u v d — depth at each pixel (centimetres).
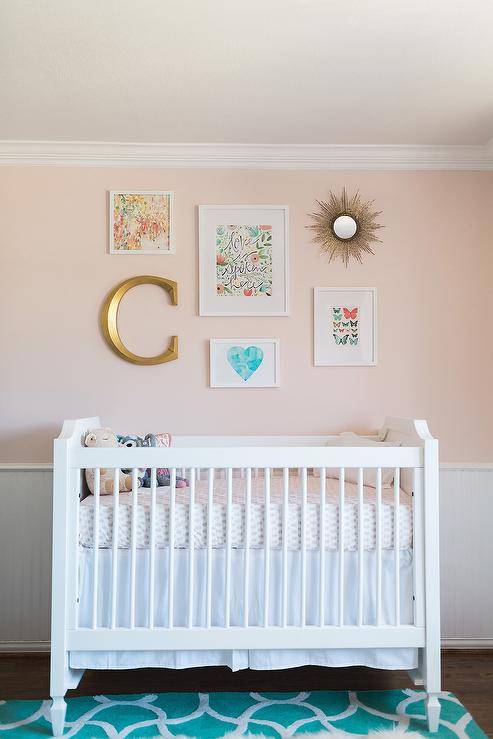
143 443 279
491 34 210
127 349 301
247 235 306
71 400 298
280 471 304
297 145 302
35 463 296
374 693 244
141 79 239
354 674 264
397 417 288
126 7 194
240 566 224
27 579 290
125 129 284
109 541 222
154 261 304
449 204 312
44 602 290
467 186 311
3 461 296
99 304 301
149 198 304
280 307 305
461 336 309
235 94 251
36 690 248
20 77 236
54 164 302
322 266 308
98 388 300
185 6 193
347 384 306
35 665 275
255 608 224
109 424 299
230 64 228
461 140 300
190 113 268
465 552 297
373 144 303
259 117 273
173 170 306
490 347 309
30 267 300
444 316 309
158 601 224
